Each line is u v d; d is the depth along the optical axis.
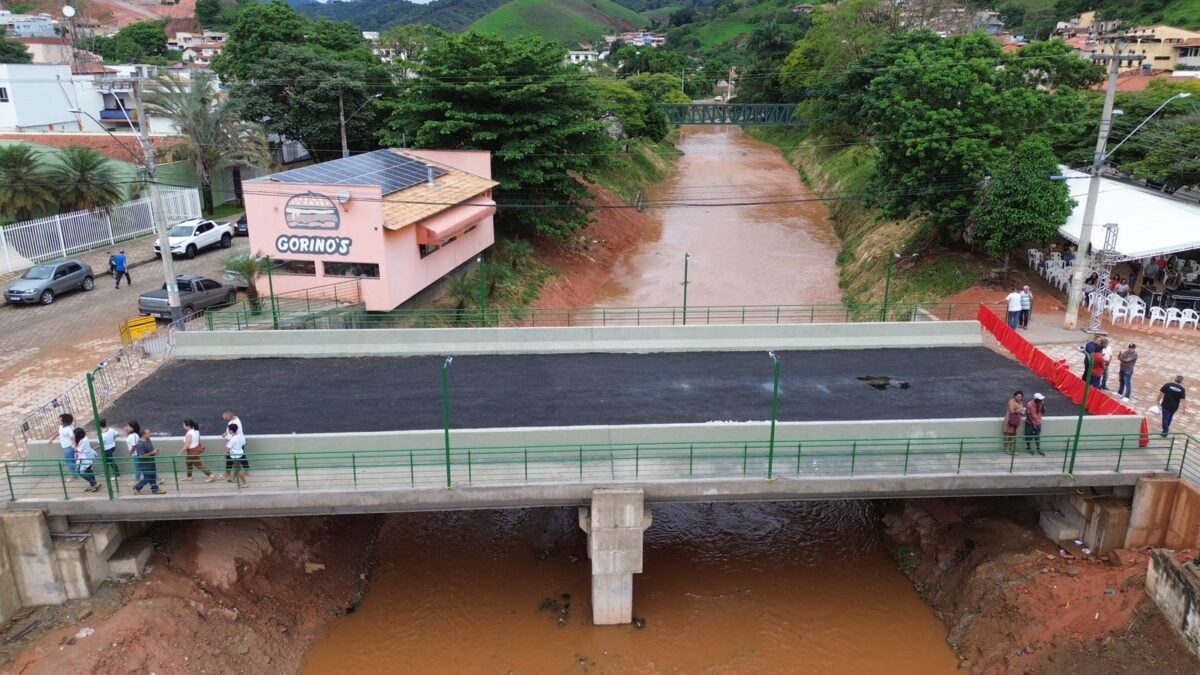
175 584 19.47
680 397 23.52
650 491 19.08
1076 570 19.34
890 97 41.50
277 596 20.95
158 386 24.48
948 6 81.88
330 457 19.78
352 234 32.62
